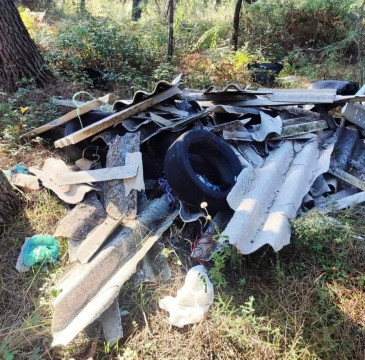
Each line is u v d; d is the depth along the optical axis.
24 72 5.55
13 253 3.07
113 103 4.48
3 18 5.29
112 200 3.26
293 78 7.35
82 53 6.70
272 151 4.05
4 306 2.70
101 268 2.73
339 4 9.41
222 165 3.60
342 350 2.51
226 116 4.33
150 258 2.97
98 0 12.34
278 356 2.46
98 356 2.41
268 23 9.60
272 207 3.27
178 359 2.41
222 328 2.54
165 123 3.87
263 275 2.99
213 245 3.10
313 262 3.07
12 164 4.09
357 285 2.93
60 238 3.15
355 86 5.76
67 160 4.12
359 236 3.29
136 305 2.70
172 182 3.23
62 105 5.01
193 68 7.05
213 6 10.98
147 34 7.80
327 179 3.92
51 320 2.55
